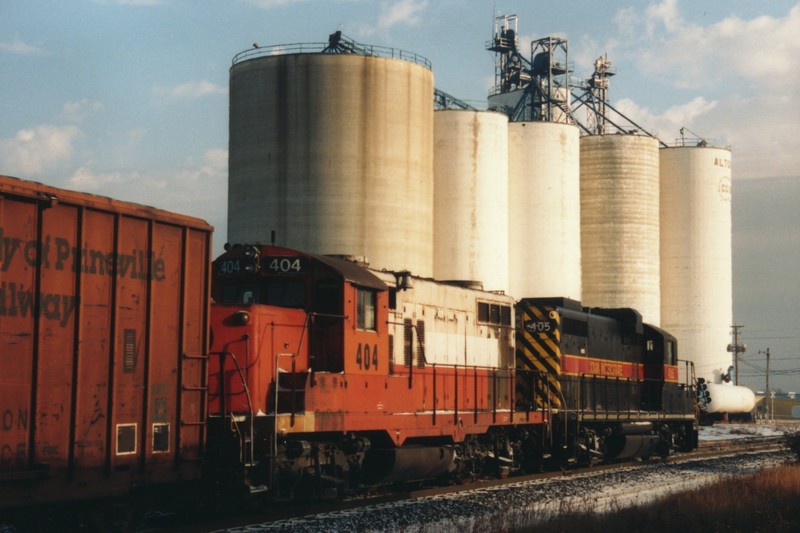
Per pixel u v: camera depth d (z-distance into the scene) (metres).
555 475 27.17
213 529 15.39
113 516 13.93
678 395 38.19
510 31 81.12
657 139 69.56
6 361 11.80
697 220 72.75
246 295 19.11
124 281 13.58
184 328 14.66
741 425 78.56
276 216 46.69
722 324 73.69
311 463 18.64
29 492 12.04
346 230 46.12
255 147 47.47
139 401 13.80
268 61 47.41
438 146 54.62
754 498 19.12
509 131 59.53
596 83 78.25
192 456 14.78
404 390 21.47
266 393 17.47
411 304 22.34
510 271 59.03
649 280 67.44
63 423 12.55
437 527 16.16
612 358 33.78
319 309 18.91
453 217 54.16
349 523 16.22
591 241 66.56
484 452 25.75
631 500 21.03
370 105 46.88
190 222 14.86
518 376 28.78
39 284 12.24
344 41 49.28
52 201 12.36
